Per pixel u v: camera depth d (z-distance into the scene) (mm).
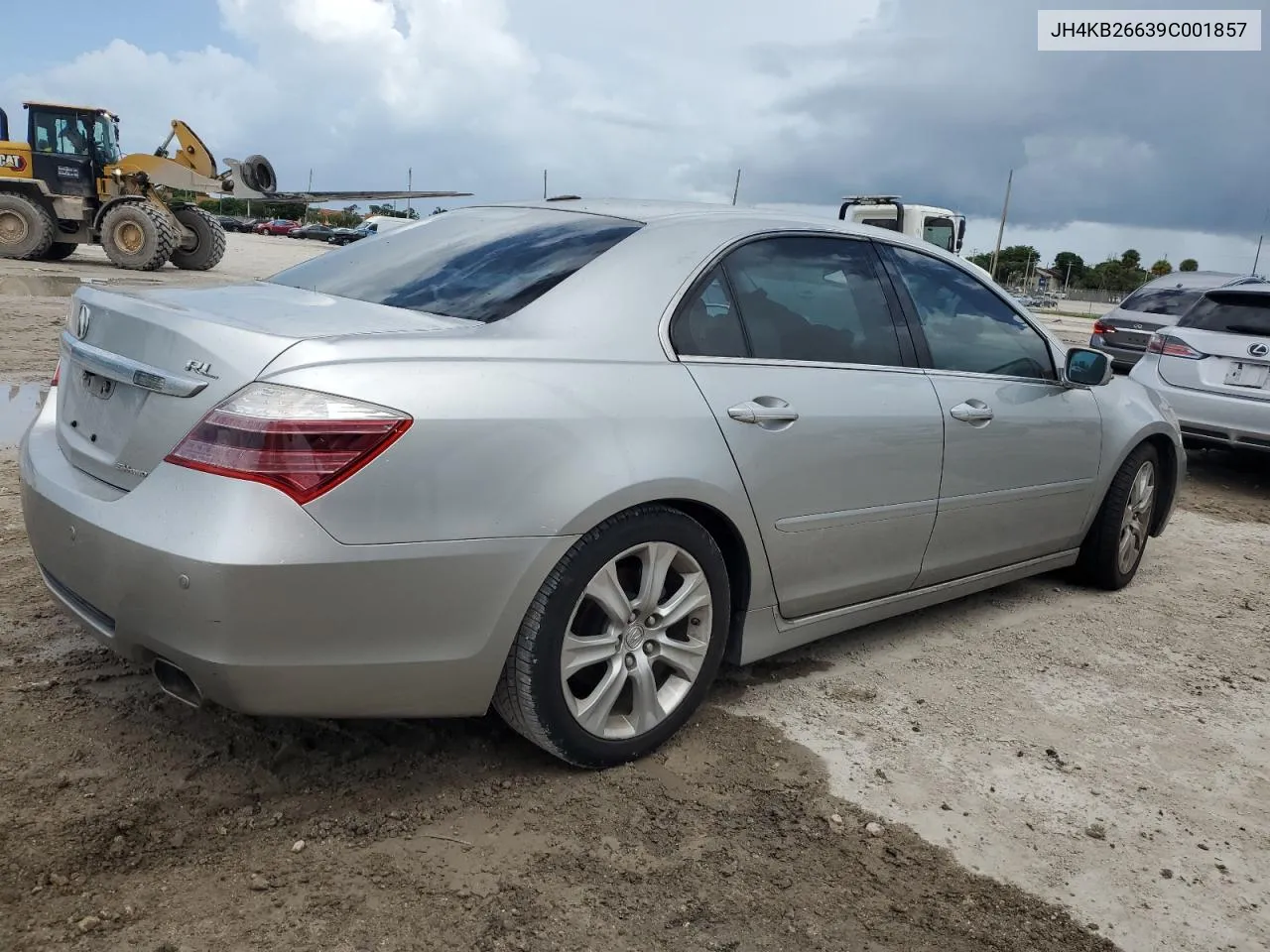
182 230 21125
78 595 2486
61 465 2658
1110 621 4348
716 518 2906
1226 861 2619
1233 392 7246
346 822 2457
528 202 3539
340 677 2301
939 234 20656
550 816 2551
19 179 19875
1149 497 4824
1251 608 4664
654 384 2740
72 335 2846
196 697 2350
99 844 2291
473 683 2480
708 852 2457
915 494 3471
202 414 2260
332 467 2197
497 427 2402
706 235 3100
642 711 2805
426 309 2801
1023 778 2941
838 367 3268
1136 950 2262
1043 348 4203
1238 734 3342
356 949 2035
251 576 2141
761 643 3164
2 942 1966
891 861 2492
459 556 2352
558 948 2090
